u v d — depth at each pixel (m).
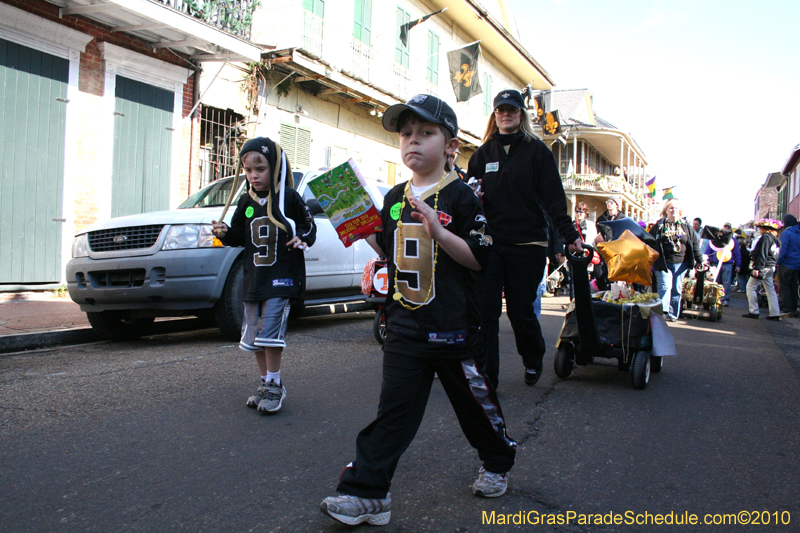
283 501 2.45
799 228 10.89
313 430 3.35
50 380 4.32
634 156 35.44
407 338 2.22
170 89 10.84
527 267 3.99
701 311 11.17
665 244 9.18
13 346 5.58
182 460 2.87
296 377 4.58
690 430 3.56
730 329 8.69
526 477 2.77
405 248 2.26
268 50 12.85
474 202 2.21
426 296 2.21
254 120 12.79
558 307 10.65
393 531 2.22
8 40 8.35
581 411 3.88
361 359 5.32
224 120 12.43
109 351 5.57
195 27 9.73
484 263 2.19
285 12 13.73
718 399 4.31
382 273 5.92
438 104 2.24
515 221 3.96
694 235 9.28
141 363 4.95
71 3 8.75
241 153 3.63
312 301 6.95
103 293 5.63
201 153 11.85
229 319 5.77
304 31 13.91
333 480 2.67
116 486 2.57
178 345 5.88
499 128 4.09
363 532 2.20
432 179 2.31
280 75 13.63
